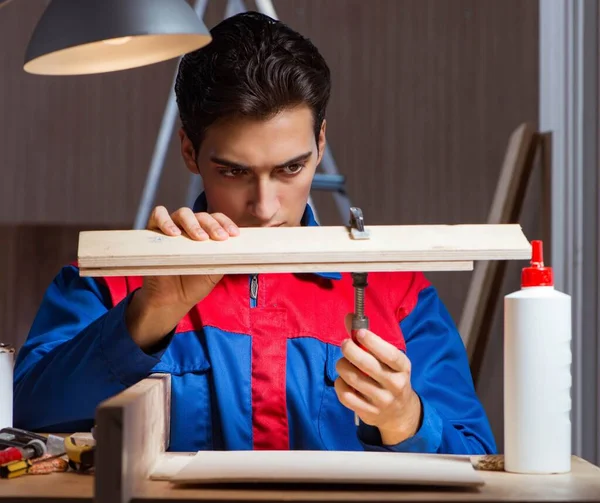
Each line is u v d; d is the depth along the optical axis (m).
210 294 1.41
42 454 1.03
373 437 1.13
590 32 2.08
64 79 3.56
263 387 1.35
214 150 1.29
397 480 0.87
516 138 2.34
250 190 1.31
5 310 3.49
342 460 0.98
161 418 1.04
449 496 0.84
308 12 3.46
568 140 2.12
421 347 1.46
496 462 1.00
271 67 1.26
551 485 0.90
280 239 1.01
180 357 1.38
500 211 2.25
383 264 0.99
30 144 3.58
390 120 3.46
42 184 3.58
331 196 3.48
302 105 1.28
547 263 2.16
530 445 0.96
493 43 3.38
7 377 1.20
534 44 3.31
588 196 2.08
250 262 0.99
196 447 1.34
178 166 3.54
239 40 1.31
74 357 1.22
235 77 1.26
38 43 1.07
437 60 3.43
